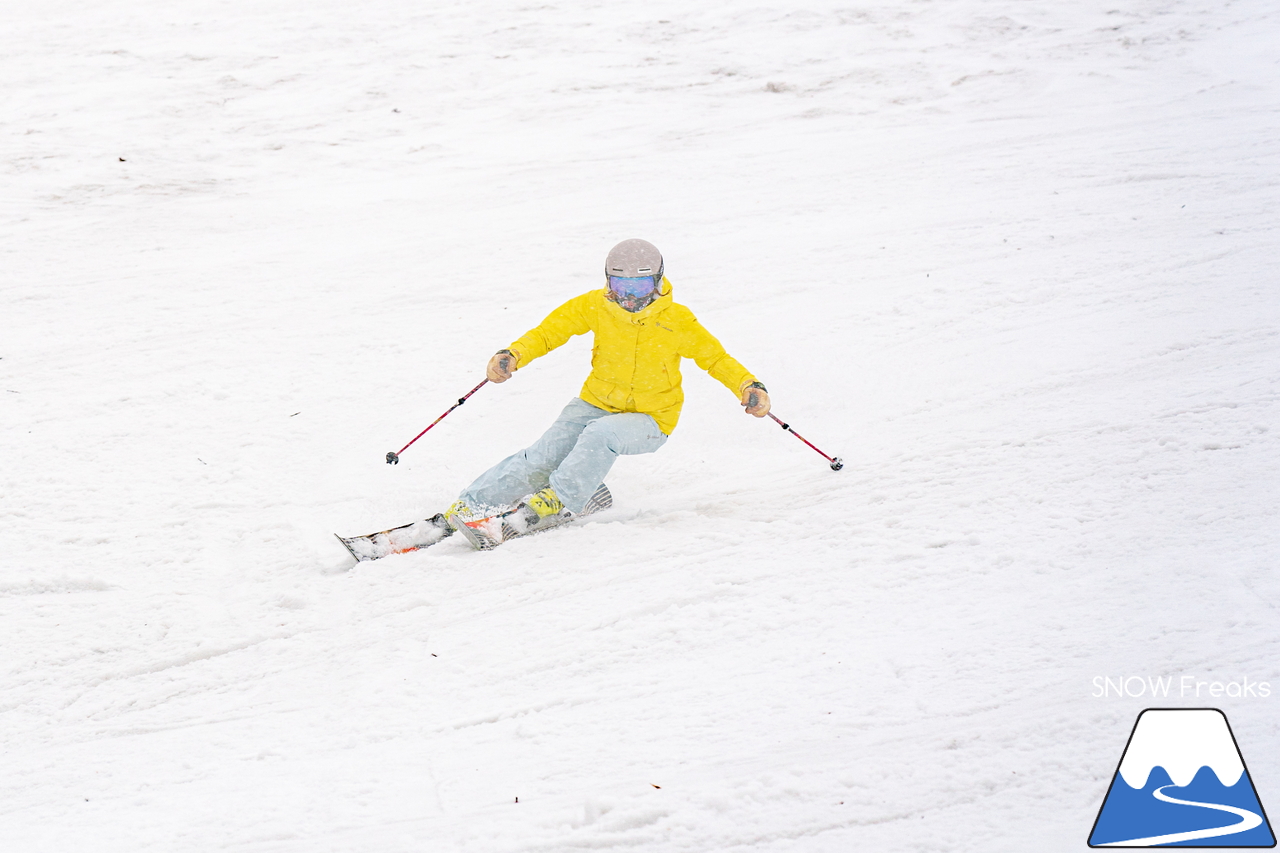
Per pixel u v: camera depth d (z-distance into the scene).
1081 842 4.82
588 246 15.23
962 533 7.65
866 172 18.09
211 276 14.46
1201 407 9.22
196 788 5.65
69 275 14.48
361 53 27.86
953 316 12.08
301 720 6.21
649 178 18.58
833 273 13.70
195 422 10.50
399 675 6.55
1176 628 6.20
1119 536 7.30
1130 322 11.38
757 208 16.61
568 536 8.18
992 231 14.70
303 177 19.23
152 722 6.29
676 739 5.73
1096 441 8.84
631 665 6.48
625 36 29.09
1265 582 6.54
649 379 8.30
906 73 25.08
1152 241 13.74
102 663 6.87
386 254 15.22
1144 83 23.19
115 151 20.27
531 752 5.73
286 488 9.25
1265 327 10.82
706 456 9.70
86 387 11.25
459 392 11.05
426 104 23.98
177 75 25.80
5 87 24.56
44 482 9.34
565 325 8.32
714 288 13.51
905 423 9.80
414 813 5.32
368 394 11.05
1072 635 6.27
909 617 6.66
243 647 7.02
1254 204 14.80
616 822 5.14
